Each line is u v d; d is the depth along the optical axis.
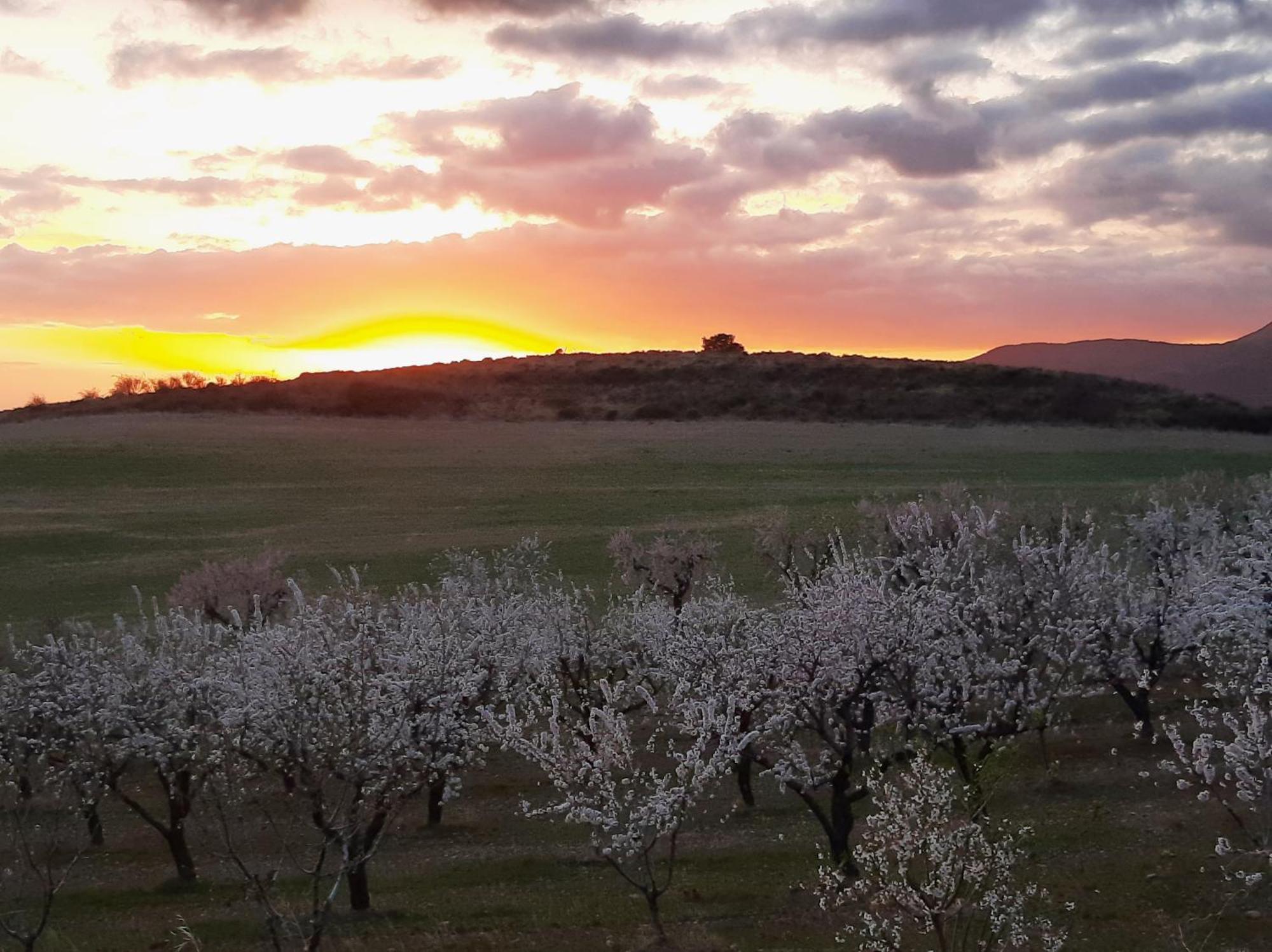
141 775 34.22
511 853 25.77
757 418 117.81
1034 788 25.95
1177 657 32.03
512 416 121.88
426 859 25.66
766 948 17.67
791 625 22.62
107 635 32.50
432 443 104.81
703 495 79.38
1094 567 29.09
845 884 19.55
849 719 22.09
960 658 23.44
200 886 24.34
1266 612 24.12
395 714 19.59
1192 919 17.84
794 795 29.03
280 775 21.66
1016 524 42.53
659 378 139.00
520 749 19.38
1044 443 96.62
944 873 13.55
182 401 126.88
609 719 18.55
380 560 63.59
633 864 23.83
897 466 87.75
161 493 85.00
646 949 18.03
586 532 69.38
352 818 18.09
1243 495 46.28
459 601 30.27
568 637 32.25
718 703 20.75
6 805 21.73
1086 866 20.53
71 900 23.67
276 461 96.50
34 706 24.34
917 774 15.38
